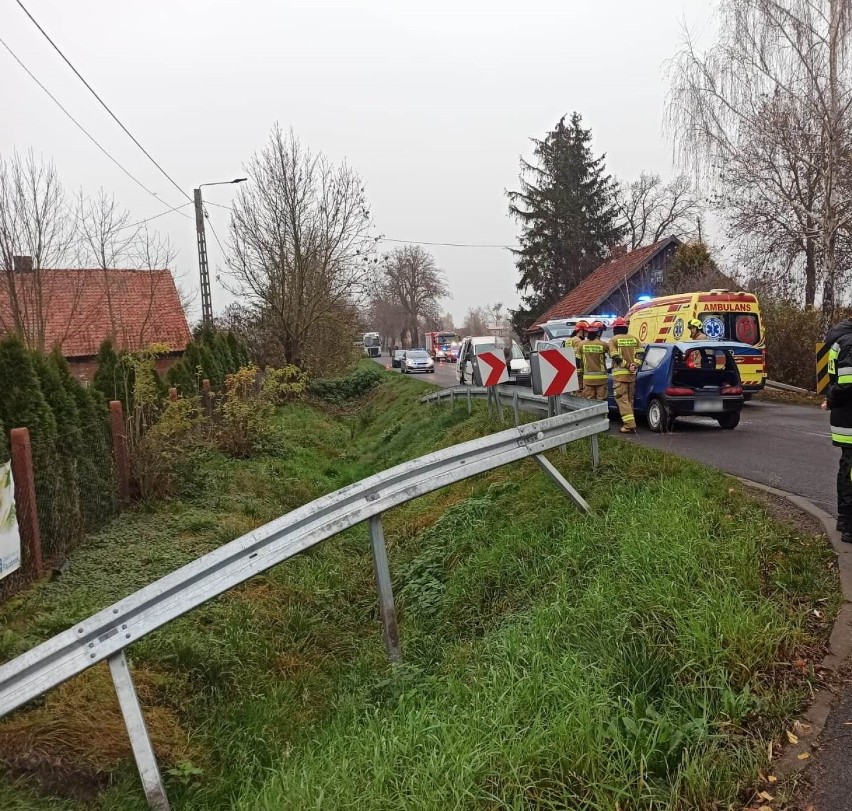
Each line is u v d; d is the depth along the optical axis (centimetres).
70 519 708
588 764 297
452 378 3266
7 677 349
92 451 787
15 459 601
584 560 515
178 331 2503
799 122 1789
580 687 348
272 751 434
